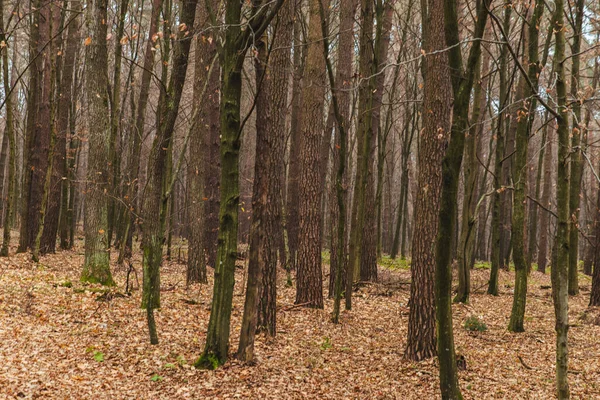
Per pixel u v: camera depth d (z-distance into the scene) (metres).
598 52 10.28
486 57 17.44
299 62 17.77
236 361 7.22
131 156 19.88
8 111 13.11
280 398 6.16
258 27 6.89
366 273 15.23
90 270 11.44
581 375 7.54
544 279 20.56
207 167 17.38
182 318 9.42
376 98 14.98
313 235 11.35
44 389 5.85
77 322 8.55
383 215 35.53
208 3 7.15
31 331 7.79
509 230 22.53
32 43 15.10
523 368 7.84
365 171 10.35
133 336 8.13
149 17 24.86
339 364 7.69
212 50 13.38
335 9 17.22
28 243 16.56
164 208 7.92
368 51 10.15
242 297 11.84
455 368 5.21
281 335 8.98
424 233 8.09
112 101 15.52
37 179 16.56
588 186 31.86
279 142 9.50
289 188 18.84
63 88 16.83
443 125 8.38
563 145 5.57
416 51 17.42
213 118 16.94
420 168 8.43
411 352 8.02
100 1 11.47
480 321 10.83
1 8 12.10
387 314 11.29
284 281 15.14
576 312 12.73
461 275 13.30
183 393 6.13
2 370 6.15
